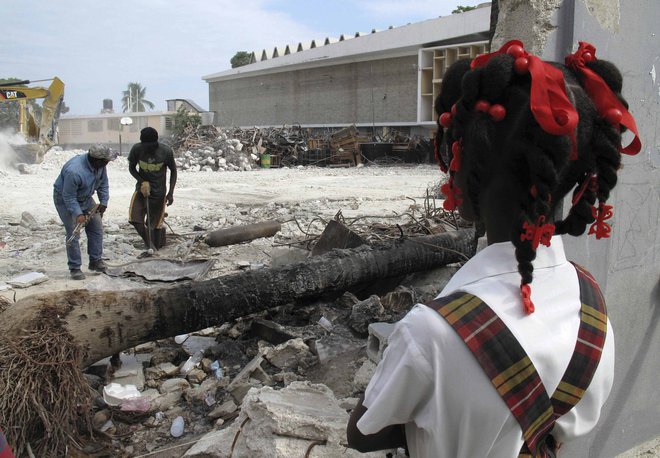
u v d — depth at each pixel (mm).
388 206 13859
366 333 4422
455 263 5906
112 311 3738
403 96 38094
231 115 55688
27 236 10312
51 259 8555
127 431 3701
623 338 2965
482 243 2898
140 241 9758
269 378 4051
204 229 10906
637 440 3203
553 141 1086
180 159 29172
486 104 1153
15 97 26125
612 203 2721
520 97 1127
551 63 1275
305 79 45906
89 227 7586
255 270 4609
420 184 20062
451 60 34500
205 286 4211
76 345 3412
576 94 1206
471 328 1151
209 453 3033
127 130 60812
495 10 2785
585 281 1337
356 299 5121
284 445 2652
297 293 4598
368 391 1244
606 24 2525
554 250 1302
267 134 33938
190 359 4555
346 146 32000
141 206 8898
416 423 1204
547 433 1227
